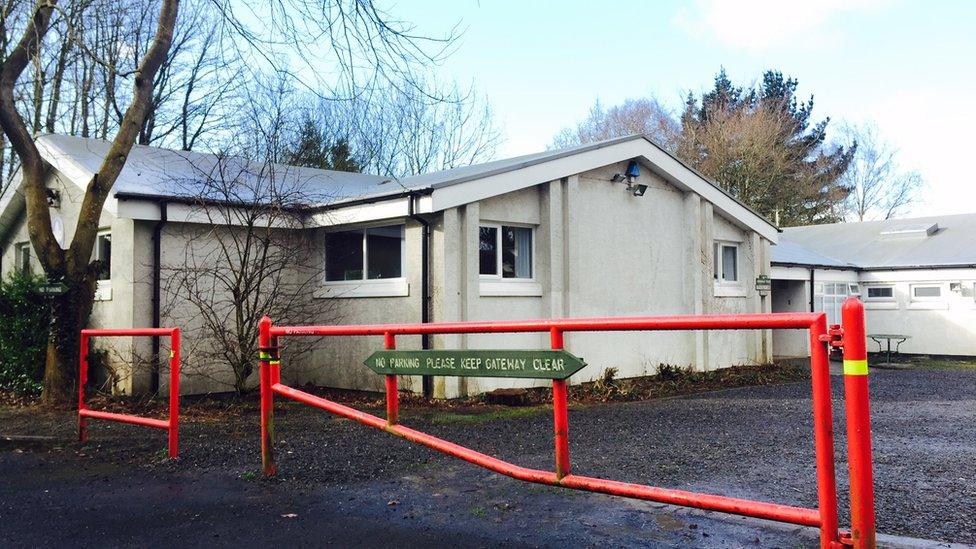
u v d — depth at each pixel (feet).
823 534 9.24
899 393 41.52
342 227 41.88
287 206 40.24
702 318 10.51
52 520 16.76
